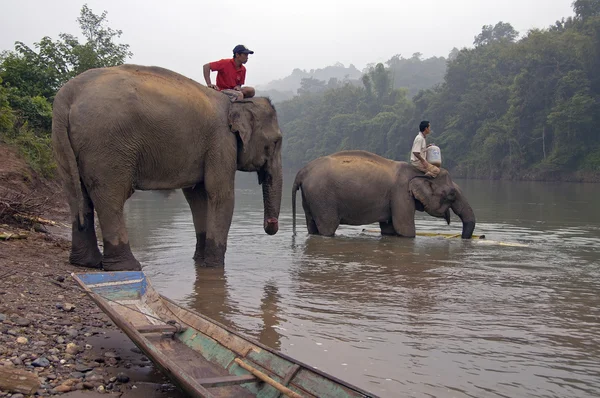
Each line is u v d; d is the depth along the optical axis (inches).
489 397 159.3
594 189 1402.6
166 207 825.5
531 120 2113.7
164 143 314.0
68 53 888.9
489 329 218.1
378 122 3102.9
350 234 523.8
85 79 305.4
